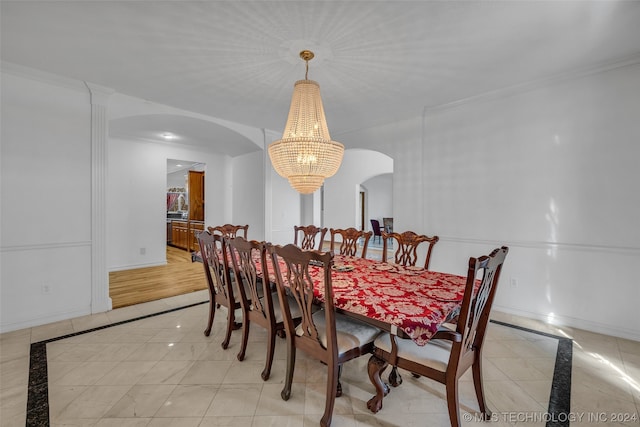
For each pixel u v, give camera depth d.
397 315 1.37
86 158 3.03
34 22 1.99
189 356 2.29
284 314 1.80
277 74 2.76
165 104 3.57
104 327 2.79
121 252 5.18
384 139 4.22
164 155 5.66
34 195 2.75
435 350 1.54
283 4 1.81
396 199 4.08
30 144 2.72
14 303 2.67
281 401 1.76
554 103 2.84
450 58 2.46
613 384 1.93
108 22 2.00
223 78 2.85
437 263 3.65
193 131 4.50
